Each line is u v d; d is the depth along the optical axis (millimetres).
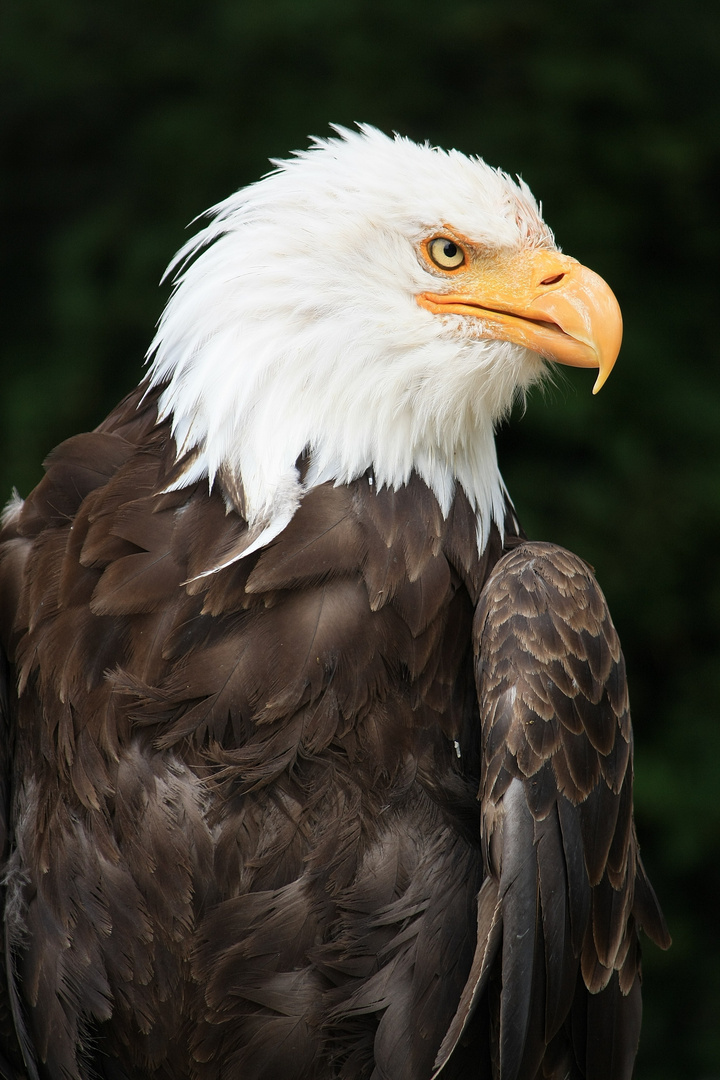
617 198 13641
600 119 13906
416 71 13914
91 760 5523
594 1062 6094
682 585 13492
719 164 14352
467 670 6012
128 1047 5832
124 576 5598
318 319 5844
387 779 5656
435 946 5621
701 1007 13062
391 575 5723
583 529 12945
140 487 5852
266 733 5527
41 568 5770
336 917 5555
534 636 5719
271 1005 5543
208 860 5484
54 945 5672
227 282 5875
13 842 5977
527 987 5535
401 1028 5559
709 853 12945
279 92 13828
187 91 14406
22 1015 5852
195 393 5848
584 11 14273
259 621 5590
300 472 5820
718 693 13453
